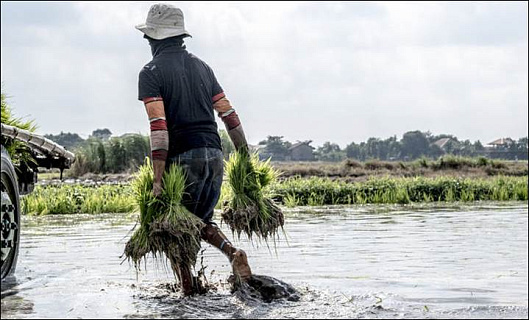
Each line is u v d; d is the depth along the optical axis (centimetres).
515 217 1167
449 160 3250
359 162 3172
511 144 9300
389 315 424
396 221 1091
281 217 544
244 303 460
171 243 487
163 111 502
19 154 607
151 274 577
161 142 495
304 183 1795
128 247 498
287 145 8794
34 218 1210
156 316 426
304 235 870
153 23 517
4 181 549
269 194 551
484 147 9844
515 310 436
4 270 549
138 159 2977
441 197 1841
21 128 603
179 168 498
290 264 625
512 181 2034
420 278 552
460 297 478
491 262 637
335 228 967
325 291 497
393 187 1834
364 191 1798
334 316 422
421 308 443
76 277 562
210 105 521
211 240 505
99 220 1159
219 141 522
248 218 525
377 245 765
